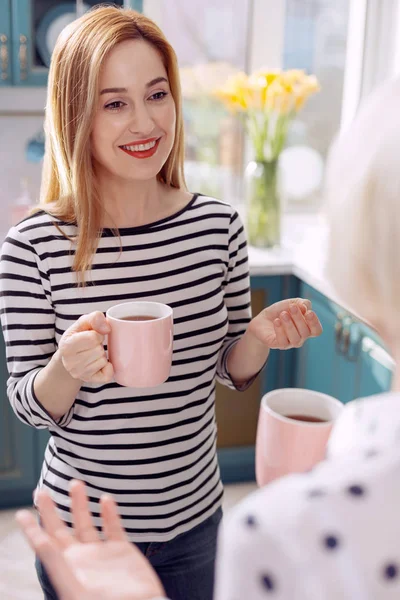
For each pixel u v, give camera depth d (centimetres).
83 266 130
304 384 273
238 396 280
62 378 121
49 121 135
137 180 132
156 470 135
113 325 114
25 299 130
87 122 127
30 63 247
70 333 114
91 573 67
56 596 132
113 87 126
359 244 60
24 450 259
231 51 304
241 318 150
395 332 63
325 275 65
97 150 131
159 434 134
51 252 131
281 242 286
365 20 300
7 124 281
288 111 262
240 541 55
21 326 130
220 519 147
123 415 132
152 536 135
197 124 304
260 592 54
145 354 114
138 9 250
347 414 63
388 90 63
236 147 312
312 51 312
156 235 137
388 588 52
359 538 53
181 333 137
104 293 133
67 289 131
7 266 130
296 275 261
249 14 302
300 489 56
